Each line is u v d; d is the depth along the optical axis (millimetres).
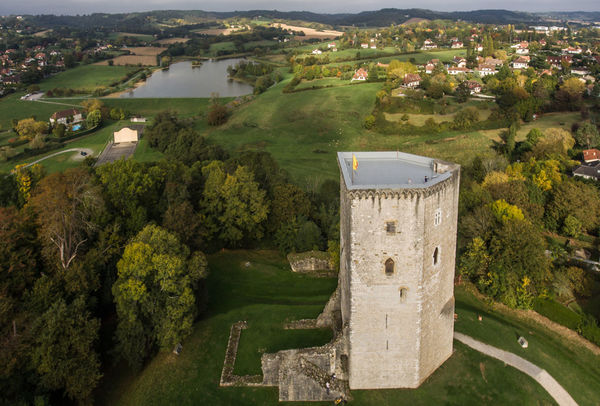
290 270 75938
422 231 38750
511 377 45969
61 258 57875
